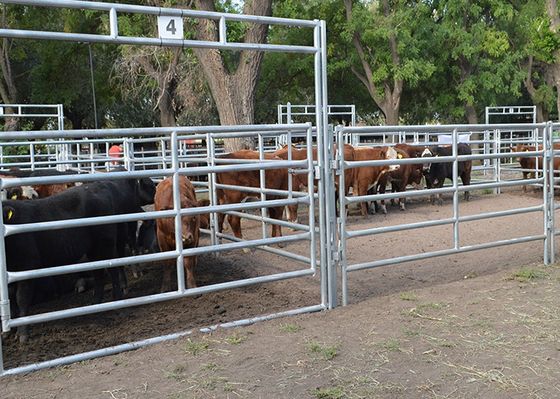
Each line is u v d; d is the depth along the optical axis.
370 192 12.23
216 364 4.05
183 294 4.70
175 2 15.30
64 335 5.10
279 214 9.06
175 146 4.59
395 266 7.28
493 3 26.27
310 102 31.58
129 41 4.29
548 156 6.81
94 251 5.93
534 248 7.99
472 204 13.38
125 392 3.66
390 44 25.55
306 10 27.06
